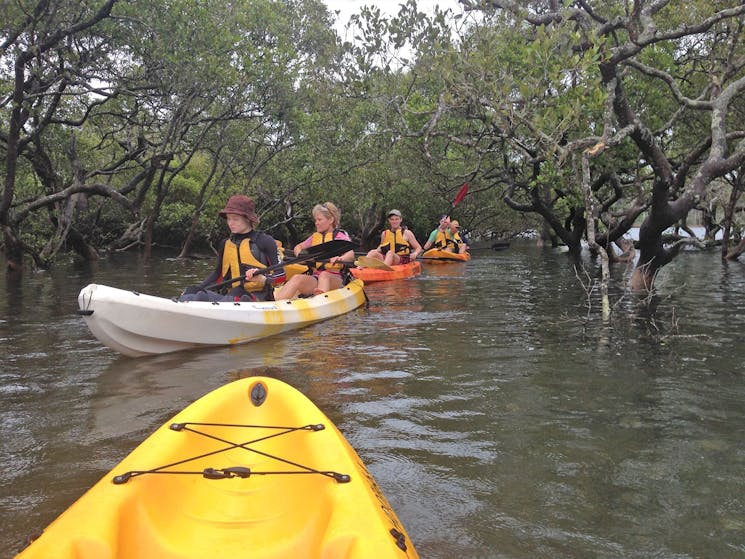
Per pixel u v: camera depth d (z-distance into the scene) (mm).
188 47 12969
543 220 24391
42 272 13453
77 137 17062
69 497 2559
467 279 11195
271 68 14781
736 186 14633
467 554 2145
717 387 4078
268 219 23016
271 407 2842
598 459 2936
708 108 8312
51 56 13297
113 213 22500
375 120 16969
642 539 2244
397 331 6043
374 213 23453
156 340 5020
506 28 9445
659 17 11000
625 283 10320
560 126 7512
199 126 18156
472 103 10039
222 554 1914
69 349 5348
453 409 3648
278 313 5992
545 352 5090
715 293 8977
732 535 2266
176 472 2164
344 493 1940
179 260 17797
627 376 4348
